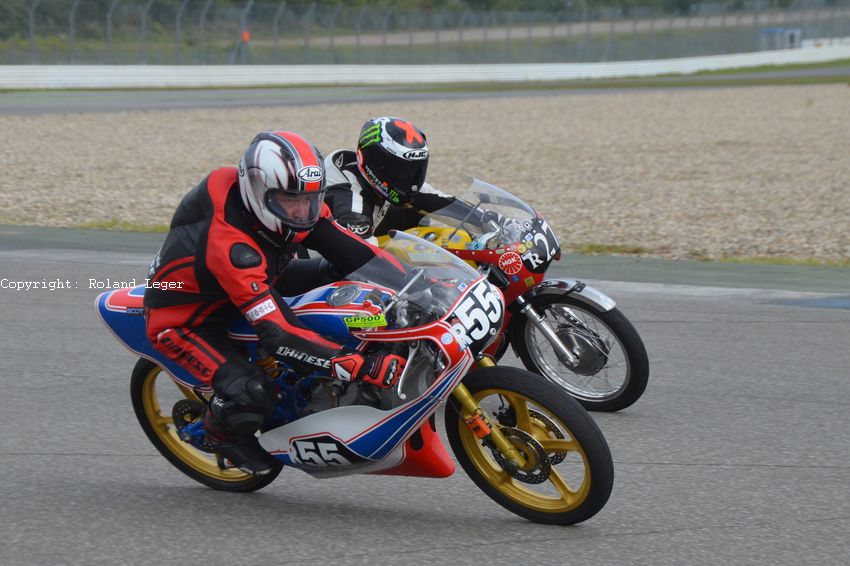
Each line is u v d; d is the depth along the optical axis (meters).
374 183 20.41
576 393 22.28
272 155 14.60
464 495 17.28
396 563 14.55
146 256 39.53
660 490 17.45
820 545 15.19
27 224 48.34
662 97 147.62
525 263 20.89
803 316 30.44
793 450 19.53
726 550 15.01
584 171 70.44
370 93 155.88
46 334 27.91
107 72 156.00
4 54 153.88
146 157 75.56
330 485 17.78
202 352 15.69
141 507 16.77
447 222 21.30
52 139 85.75
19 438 20.03
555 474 15.72
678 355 26.27
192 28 181.00
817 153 79.50
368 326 14.77
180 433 16.78
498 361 25.58
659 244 44.66
